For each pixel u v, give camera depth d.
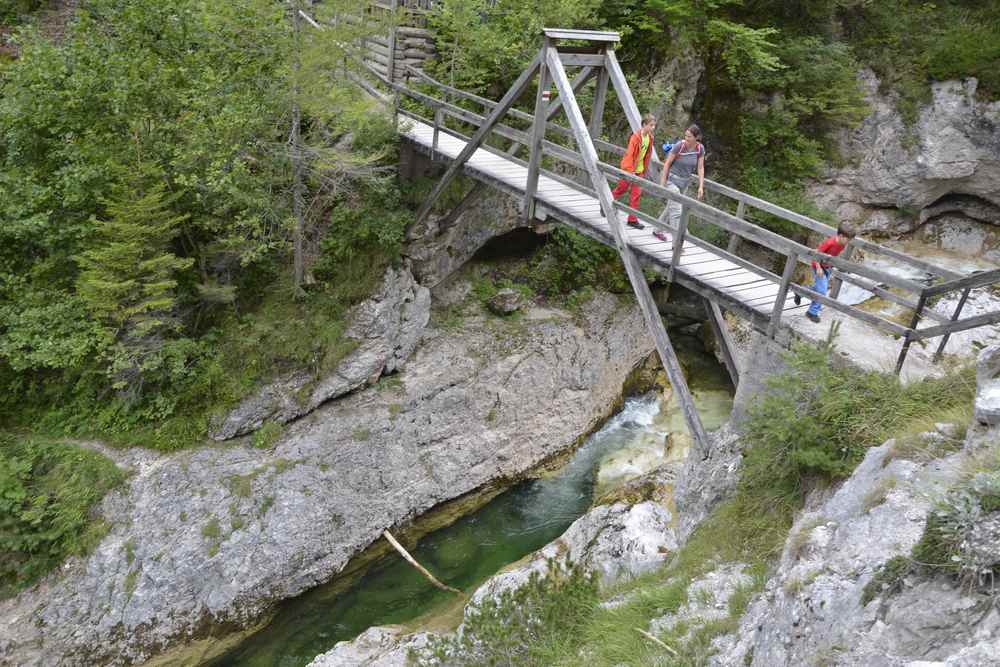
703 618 6.41
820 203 18.59
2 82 11.70
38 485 10.30
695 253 9.30
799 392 7.03
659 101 16.52
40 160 11.38
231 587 10.75
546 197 10.77
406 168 14.15
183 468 11.10
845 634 4.39
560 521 13.26
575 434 15.30
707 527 7.81
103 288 10.06
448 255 15.10
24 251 11.28
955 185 17.77
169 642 10.19
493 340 15.12
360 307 13.05
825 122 18.19
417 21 15.37
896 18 18.44
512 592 8.90
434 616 10.96
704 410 15.71
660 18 16.78
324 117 11.23
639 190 9.70
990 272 5.90
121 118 10.88
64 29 14.48
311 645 10.67
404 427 13.19
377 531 12.45
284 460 11.80
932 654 3.84
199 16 11.72
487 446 14.12
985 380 5.41
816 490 6.78
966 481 4.52
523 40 15.14
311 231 13.31
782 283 7.44
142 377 11.40
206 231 12.27
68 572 9.98
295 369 12.40
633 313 17.36
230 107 10.76
